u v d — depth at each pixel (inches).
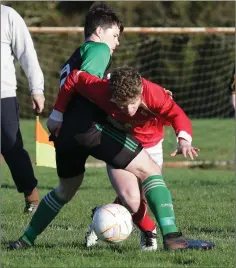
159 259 542.3
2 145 765.3
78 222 770.2
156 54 2503.7
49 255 560.4
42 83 719.1
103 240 558.9
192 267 519.5
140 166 558.9
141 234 590.9
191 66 2517.2
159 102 544.1
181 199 962.7
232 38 2423.7
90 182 1201.4
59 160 573.3
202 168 1585.9
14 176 800.9
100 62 565.9
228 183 1174.3
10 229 701.9
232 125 2122.3
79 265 521.0
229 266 526.0
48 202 587.8
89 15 599.2
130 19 2898.6
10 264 528.1
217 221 772.0
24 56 711.7
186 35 2503.7
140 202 577.9
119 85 518.3
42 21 2819.9
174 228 562.3
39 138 782.5
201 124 2153.1
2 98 729.6
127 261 533.6
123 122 567.5
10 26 707.4
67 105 567.8
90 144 552.7
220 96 2472.9
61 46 2511.1
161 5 2930.6
